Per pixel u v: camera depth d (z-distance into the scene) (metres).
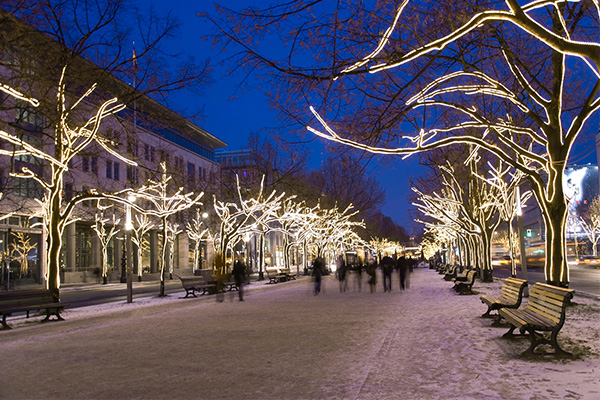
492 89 13.52
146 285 48.59
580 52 6.80
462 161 27.69
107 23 16.81
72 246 53.16
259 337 11.02
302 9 8.48
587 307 14.27
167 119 18.73
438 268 59.38
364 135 11.73
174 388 6.71
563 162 13.97
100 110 18.00
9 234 43.81
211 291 27.14
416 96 12.12
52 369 8.15
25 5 14.66
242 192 44.72
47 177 32.06
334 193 53.53
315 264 25.42
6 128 18.78
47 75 16.22
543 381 6.50
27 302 15.59
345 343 9.94
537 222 105.31
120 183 54.12
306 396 6.16
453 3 10.91
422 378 6.88
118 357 9.05
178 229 61.22
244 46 8.88
